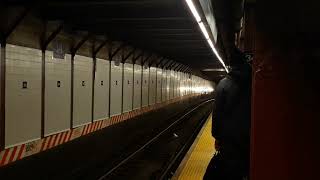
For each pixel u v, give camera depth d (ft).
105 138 38.58
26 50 22.50
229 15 32.42
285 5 4.85
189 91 123.44
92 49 34.65
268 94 4.99
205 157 30.40
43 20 24.32
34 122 23.68
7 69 20.33
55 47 26.68
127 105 48.32
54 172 26.48
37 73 24.00
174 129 67.72
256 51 5.20
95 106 35.73
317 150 4.66
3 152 19.95
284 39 4.88
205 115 103.65
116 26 31.58
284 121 4.86
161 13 26.27
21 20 20.90
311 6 4.66
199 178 23.26
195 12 18.70
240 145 10.19
